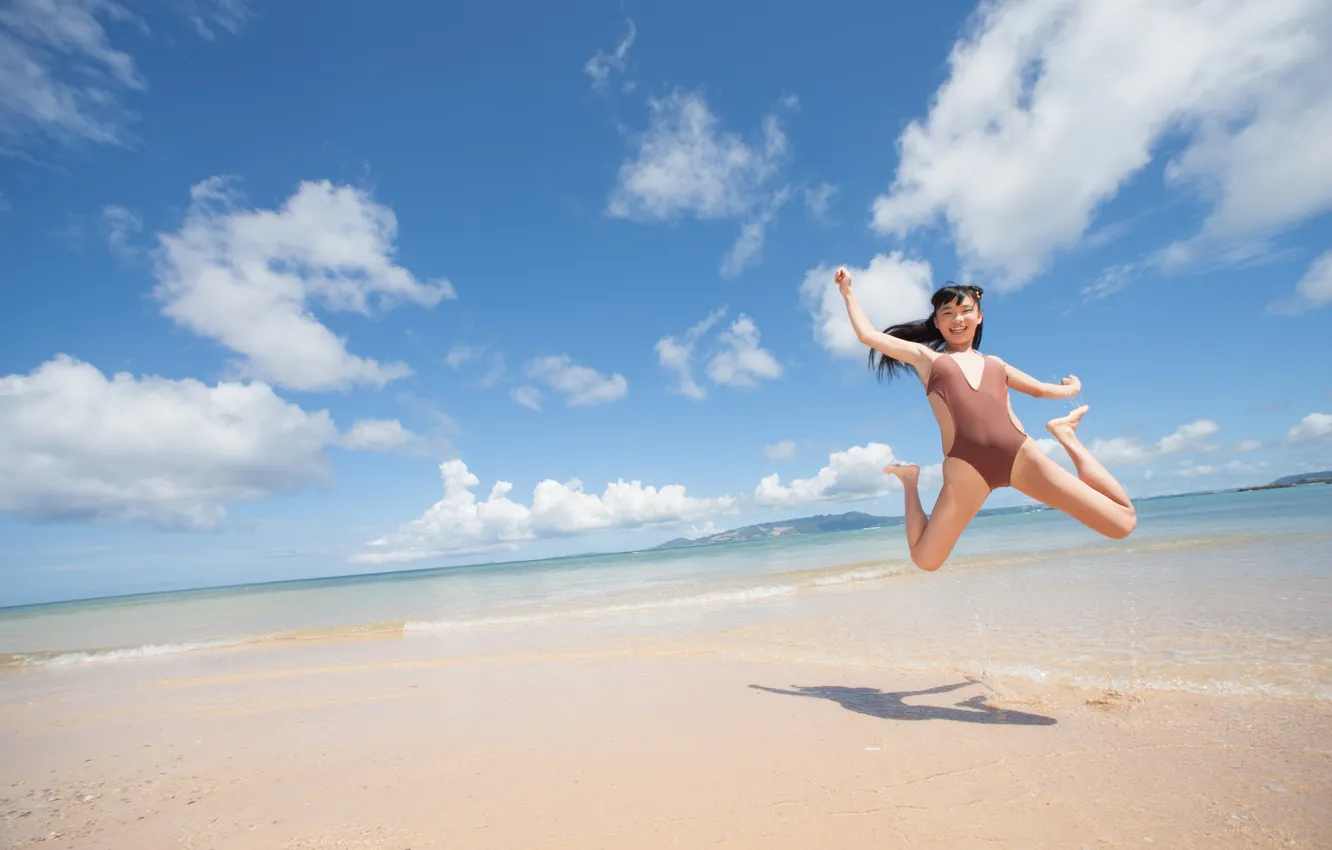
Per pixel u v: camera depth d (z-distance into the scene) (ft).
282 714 18.33
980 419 12.48
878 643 21.84
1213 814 8.25
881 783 9.94
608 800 10.02
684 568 88.94
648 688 17.61
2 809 11.98
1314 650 15.80
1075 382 13.53
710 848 8.22
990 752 10.96
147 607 88.48
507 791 10.76
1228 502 144.56
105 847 10.03
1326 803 8.32
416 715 16.72
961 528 13.11
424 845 9.00
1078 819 8.38
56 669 33.81
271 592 114.62
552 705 16.49
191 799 11.91
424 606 57.82
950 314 14.21
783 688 16.55
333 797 11.28
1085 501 11.86
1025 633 21.09
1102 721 12.19
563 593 60.54
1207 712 12.19
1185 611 22.02
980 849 7.76
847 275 15.69
